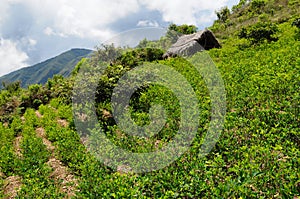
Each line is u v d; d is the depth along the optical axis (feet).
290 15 104.83
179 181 20.33
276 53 56.95
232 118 30.27
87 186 22.65
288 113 28.84
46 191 24.03
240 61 59.62
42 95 75.77
